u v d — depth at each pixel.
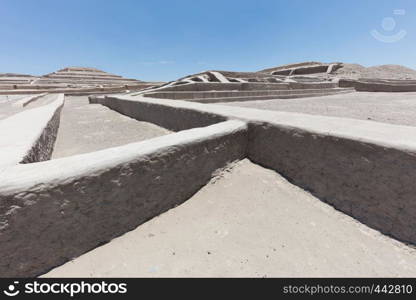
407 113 6.34
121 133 4.96
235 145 2.87
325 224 1.93
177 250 1.68
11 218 1.33
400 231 1.73
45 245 1.46
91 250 1.65
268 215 2.06
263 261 1.59
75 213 1.55
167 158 2.07
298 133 2.45
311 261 1.59
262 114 3.42
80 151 3.82
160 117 5.26
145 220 1.96
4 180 1.35
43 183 1.41
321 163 2.25
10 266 1.37
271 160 2.79
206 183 2.51
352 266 1.55
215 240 1.78
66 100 14.66
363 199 1.95
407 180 1.69
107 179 1.67
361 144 1.94
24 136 2.63
